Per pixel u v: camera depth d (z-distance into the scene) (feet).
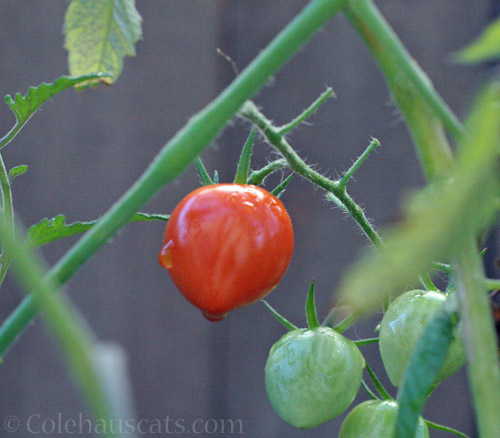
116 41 1.10
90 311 4.16
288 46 0.79
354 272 0.40
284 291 4.30
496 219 0.50
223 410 4.37
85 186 4.14
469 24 4.13
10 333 0.80
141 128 4.22
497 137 0.46
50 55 4.04
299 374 1.00
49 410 4.04
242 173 1.06
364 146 4.19
